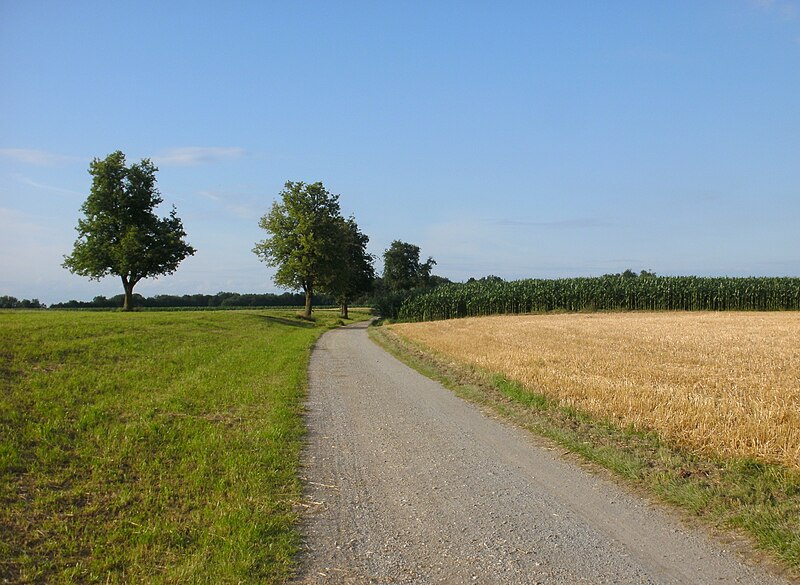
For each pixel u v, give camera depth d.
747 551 5.12
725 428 8.17
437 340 27.30
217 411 11.43
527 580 4.66
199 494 6.75
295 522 6.03
